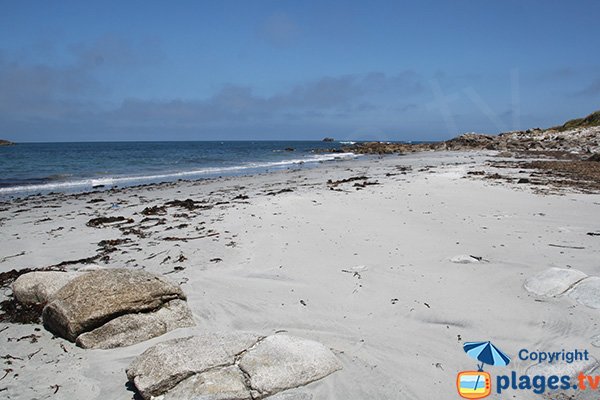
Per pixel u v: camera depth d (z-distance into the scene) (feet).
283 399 14.01
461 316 19.63
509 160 101.50
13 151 213.25
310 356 15.64
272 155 174.50
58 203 53.47
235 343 15.89
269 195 54.60
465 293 22.12
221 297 23.00
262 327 19.62
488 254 27.99
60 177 85.81
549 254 27.25
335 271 26.13
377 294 22.56
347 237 33.27
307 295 22.86
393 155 153.58
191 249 31.58
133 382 14.75
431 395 14.29
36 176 87.15
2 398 14.85
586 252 27.27
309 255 29.30
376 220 38.52
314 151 206.49
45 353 17.85
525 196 48.32
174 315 19.94
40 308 21.17
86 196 59.36
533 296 20.99
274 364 14.93
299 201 48.24
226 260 28.94
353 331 18.88
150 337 18.84
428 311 20.35
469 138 187.62
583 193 49.78
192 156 165.07
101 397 14.93
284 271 26.45
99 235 36.58
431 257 27.99
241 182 73.36
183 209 46.85
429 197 49.03
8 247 33.37
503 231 33.50
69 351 17.99
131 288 19.40
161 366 14.70
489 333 18.01
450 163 98.99
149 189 65.72
